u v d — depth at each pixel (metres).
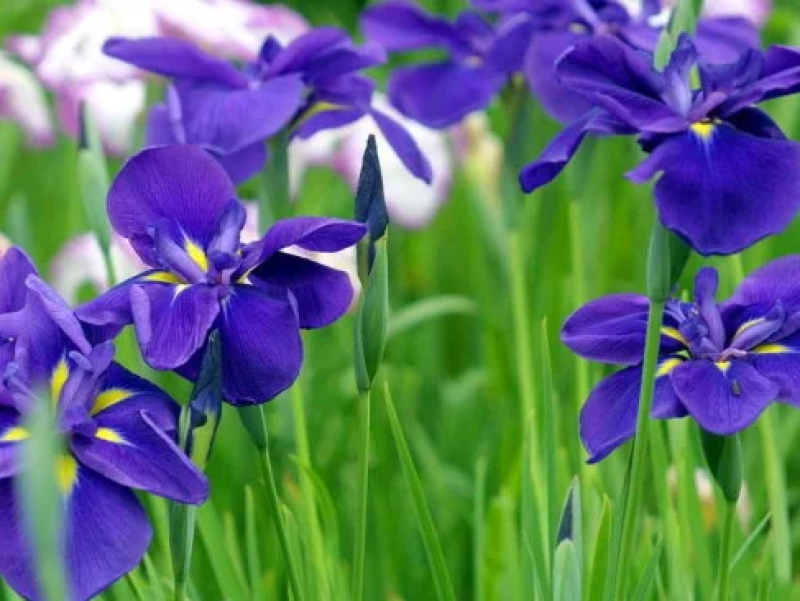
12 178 4.07
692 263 2.87
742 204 2.12
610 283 3.43
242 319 2.13
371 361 2.19
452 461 3.09
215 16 2.85
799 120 3.59
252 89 2.45
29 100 3.46
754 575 2.54
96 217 2.46
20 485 2.06
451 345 3.64
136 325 2.10
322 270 2.16
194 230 2.17
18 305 2.14
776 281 2.20
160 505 2.43
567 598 2.22
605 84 2.16
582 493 2.45
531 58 2.61
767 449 2.50
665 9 2.89
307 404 2.77
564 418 2.79
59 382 2.11
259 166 2.48
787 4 4.36
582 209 2.79
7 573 2.05
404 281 3.71
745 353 2.16
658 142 2.16
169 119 2.48
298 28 3.09
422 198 3.26
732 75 2.17
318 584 2.37
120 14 2.88
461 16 2.78
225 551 2.41
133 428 2.10
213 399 2.10
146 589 2.28
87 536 2.07
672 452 2.49
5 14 4.30
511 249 2.70
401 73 2.76
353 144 3.22
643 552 2.44
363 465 2.20
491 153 3.60
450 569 2.76
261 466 2.18
